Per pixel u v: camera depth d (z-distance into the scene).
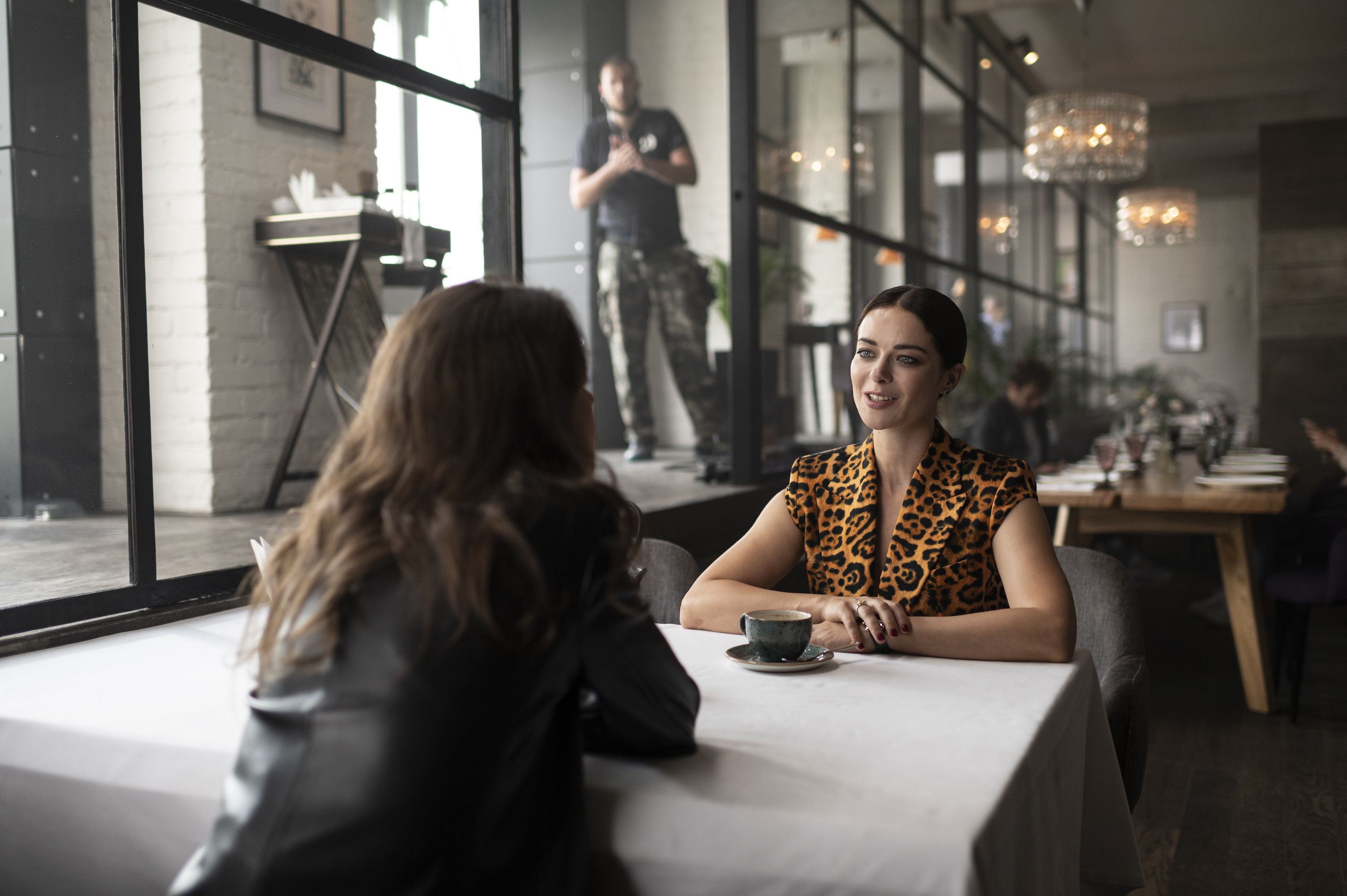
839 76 5.53
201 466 3.32
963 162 7.93
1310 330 10.11
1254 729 3.22
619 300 5.61
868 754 0.99
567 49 6.70
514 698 0.82
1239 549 3.37
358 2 2.61
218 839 0.81
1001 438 5.04
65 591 1.82
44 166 2.15
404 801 0.77
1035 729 1.06
